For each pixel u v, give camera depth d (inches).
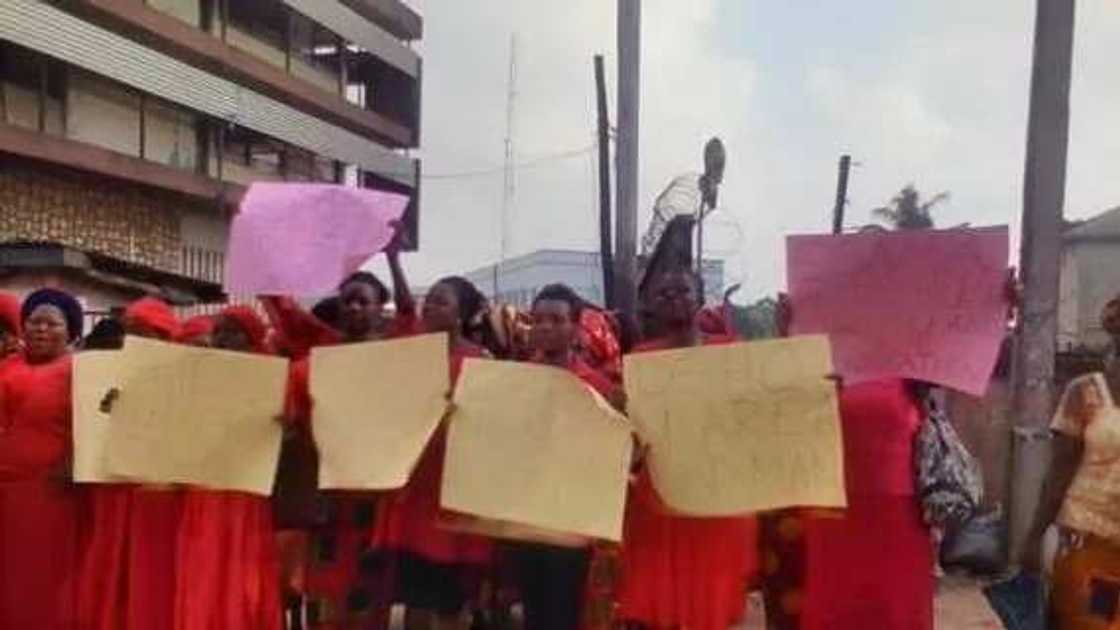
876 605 219.5
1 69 1063.6
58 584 237.5
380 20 1753.2
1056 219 377.4
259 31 1491.1
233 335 251.0
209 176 1373.0
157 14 1233.4
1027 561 234.5
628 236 514.3
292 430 235.5
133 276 943.0
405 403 219.1
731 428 210.5
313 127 1565.0
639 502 222.8
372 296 254.7
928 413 223.6
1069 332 1242.0
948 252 221.1
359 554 254.4
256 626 232.1
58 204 1149.7
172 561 229.8
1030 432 371.2
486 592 274.7
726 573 223.0
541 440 212.1
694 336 236.7
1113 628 215.2
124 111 1236.5
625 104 514.0
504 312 293.7
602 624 236.1
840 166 516.7
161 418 223.9
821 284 227.1
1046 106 378.0
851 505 221.0
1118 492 213.6
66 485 237.5
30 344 241.0
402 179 1803.6
